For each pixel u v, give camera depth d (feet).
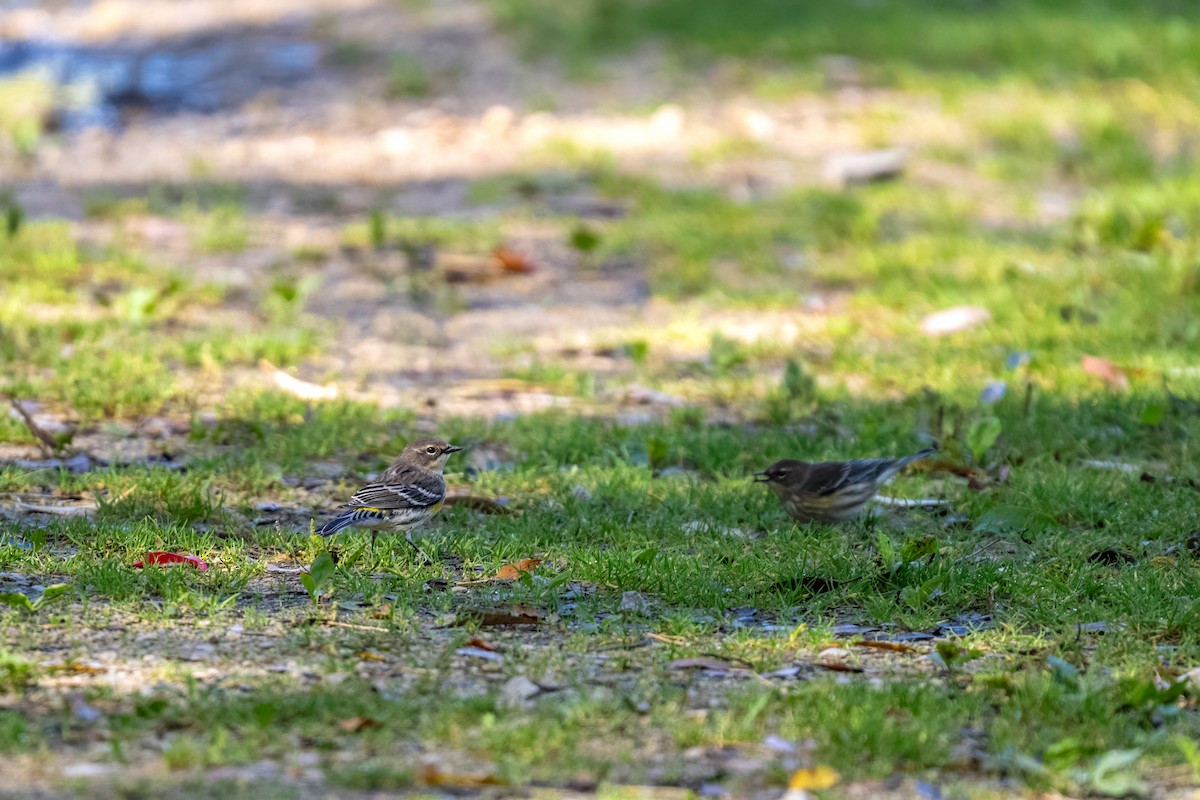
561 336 56.49
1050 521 35.09
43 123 90.27
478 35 109.50
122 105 96.58
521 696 24.53
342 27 114.93
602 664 26.30
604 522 34.50
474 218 73.20
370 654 26.12
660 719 23.65
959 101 90.17
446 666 25.72
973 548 33.60
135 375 46.50
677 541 33.96
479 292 63.00
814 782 21.42
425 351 54.65
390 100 95.91
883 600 29.73
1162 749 23.04
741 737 22.97
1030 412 43.80
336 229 71.31
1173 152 83.35
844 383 48.21
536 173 80.53
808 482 35.14
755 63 99.66
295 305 57.47
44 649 25.68
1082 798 21.56
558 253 68.28
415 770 21.39
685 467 41.16
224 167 82.99
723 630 28.55
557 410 45.39
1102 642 27.50
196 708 22.99
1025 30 102.06
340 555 32.40
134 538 31.76
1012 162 81.05
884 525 35.63
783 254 68.03
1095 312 56.03
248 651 26.12
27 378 46.09
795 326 57.57
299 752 22.02
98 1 131.54
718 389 48.65
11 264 60.44
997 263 63.26
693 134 87.10
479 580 30.89
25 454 39.70
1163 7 108.37
